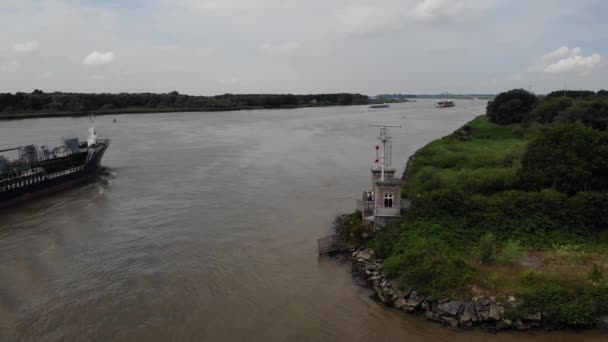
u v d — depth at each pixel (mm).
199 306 31984
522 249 35062
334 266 37906
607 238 35719
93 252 42156
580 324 26891
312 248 42000
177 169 81000
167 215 53000
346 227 45469
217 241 44188
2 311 31625
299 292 33688
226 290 34250
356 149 103438
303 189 64125
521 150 66125
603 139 42750
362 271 36125
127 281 36031
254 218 51156
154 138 128375
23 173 67812
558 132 45688
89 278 36719
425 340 27234
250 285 35000
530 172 46062
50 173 70875
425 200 41281
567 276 29797
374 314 30312
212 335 28484
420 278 31078
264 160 89188
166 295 33625
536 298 28125
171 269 38062
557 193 39125
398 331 28266
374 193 44844
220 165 84312
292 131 147875
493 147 85812
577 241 35750
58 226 50344
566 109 100000
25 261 40469
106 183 71000
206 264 38938
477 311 28156
